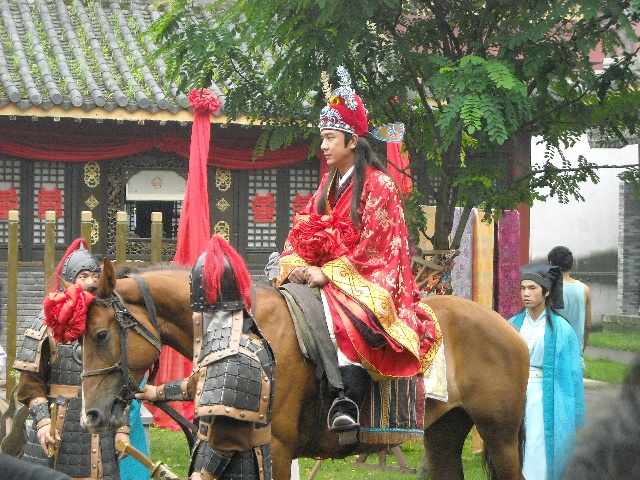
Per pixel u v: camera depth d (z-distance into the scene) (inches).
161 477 271.9
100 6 1031.0
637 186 563.2
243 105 556.4
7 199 885.2
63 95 818.2
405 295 323.3
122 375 290.4
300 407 314.5
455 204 550.3
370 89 541.0
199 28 546.0
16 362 325.7
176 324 308.3
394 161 585.0
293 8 514.0
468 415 386.9
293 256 336.5
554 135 559.2
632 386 85.5
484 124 478.6
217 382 254.8
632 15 500.4
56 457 324.8
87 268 335.0
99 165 906.7
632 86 539.5
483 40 532.4
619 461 85.0
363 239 323.3
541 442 430.9
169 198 920.9
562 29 524.1
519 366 379.2
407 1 543.5
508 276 632.4
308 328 312.2
